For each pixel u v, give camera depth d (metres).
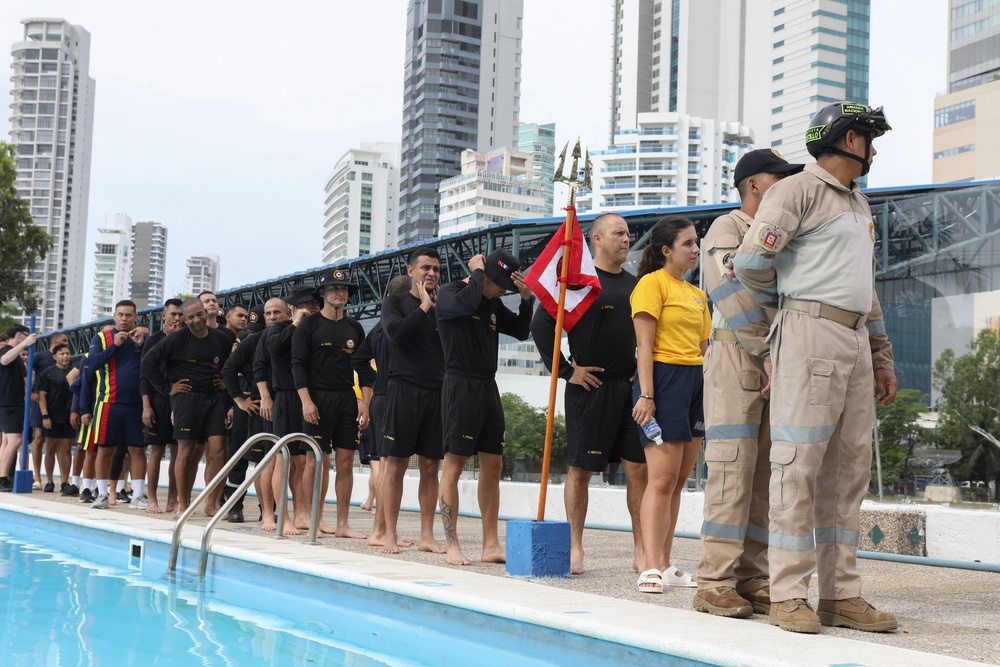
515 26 173.88
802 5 144.00
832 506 3.38
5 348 11.39
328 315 6.92
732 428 3.68
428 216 166.25
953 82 101.50
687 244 4.33
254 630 3.70
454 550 5.11
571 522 4.88
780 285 3.44
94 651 3.27
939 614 3.69
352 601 4.19
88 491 10.08
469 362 5.15
